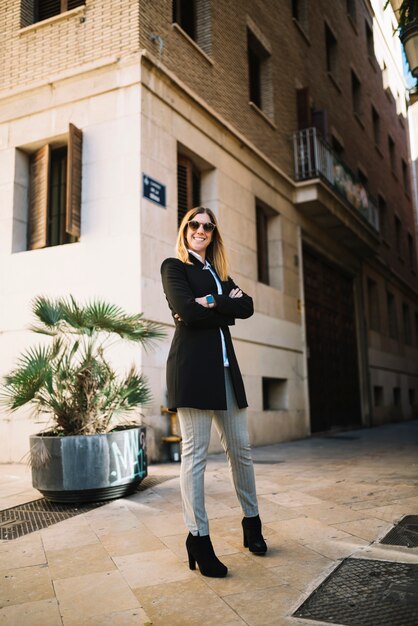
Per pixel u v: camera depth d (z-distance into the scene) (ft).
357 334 48.93
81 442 12.78
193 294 8.76
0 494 14.46
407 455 22.22
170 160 23.75
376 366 52.65
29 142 24.43
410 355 67.31
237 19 31.60
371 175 58.08
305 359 35.14
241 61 31.60
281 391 32.53
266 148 33.60
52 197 24.72
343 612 6.35
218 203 27.32
